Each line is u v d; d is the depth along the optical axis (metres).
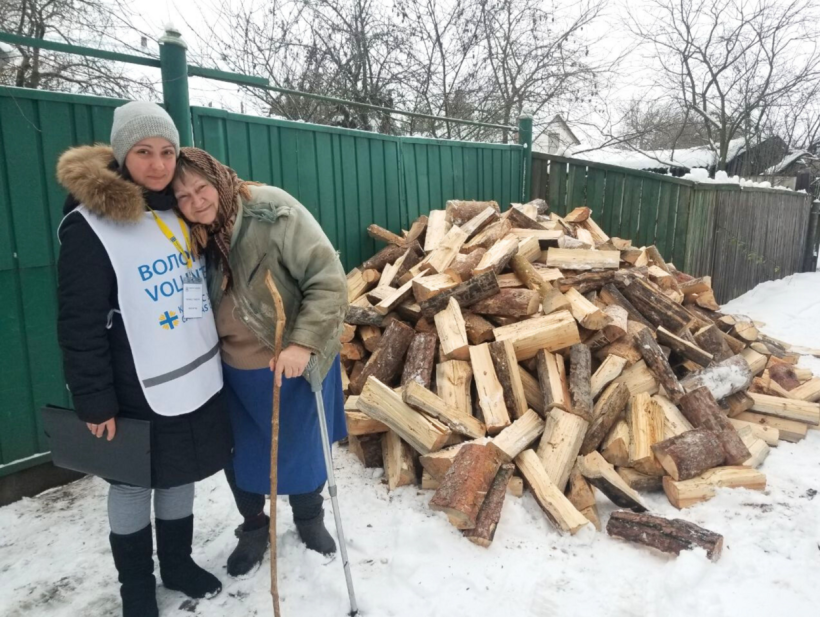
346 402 3.26
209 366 2.00
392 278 4.18
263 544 2.45
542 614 2.11
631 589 2.22
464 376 3.28
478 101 10.67
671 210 6.64
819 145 19.00
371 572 2.36
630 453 3.04
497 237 4.28
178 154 1.86
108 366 1.77
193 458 1.98
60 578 2.38
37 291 2.85
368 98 8.70
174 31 3.19
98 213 1.72
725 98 15.83
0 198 2.67
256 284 1.99
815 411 3.57
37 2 5.66
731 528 2.58
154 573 2.39
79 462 1.94
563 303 3.53
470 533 2.44
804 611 2.09
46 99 2.78
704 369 3.67
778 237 9.45
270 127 3.90
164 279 1.85
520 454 2.89
